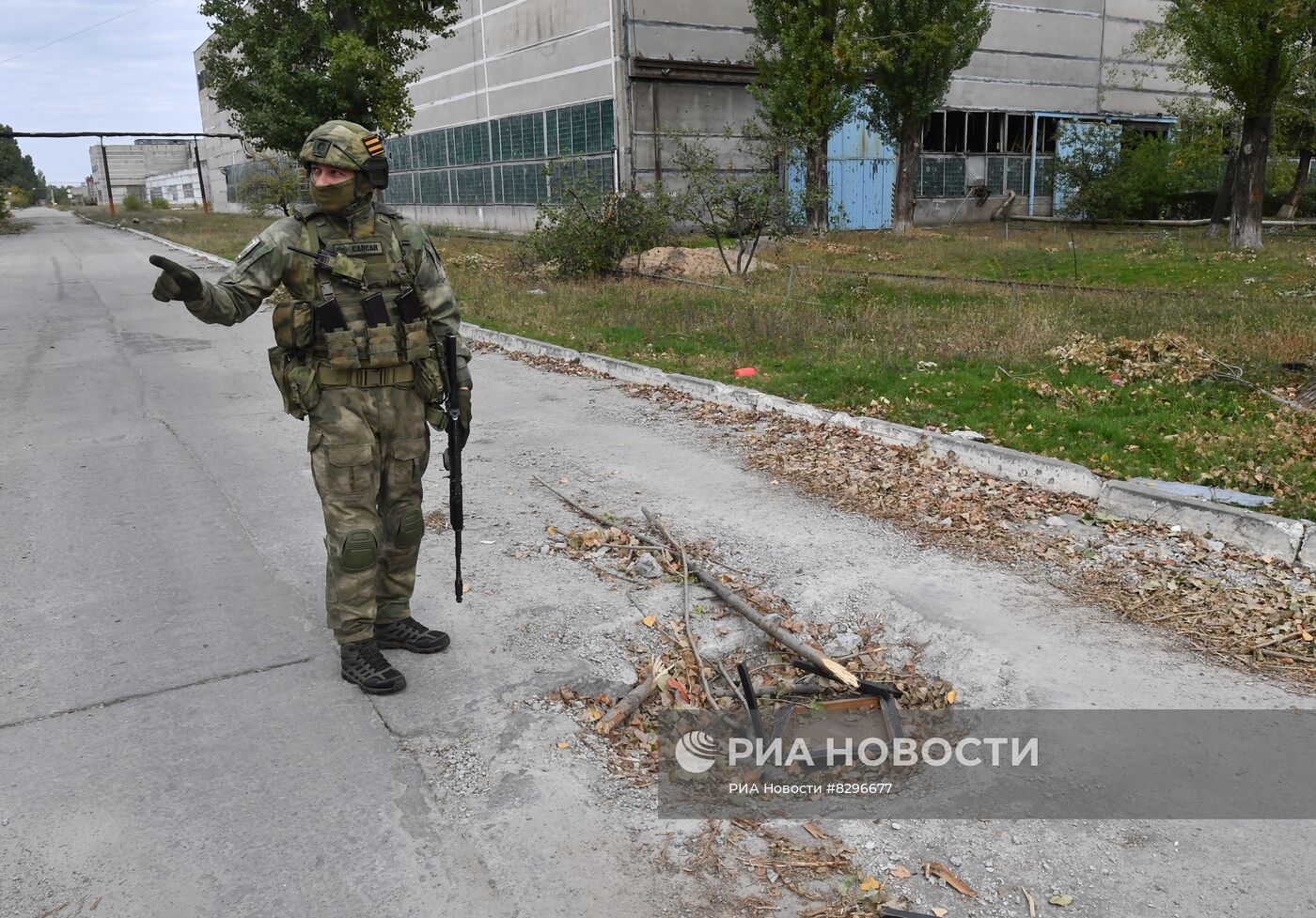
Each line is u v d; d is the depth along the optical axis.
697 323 12.26
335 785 3.18
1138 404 7.49
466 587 4.72
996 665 3.93
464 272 19.09
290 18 25.28
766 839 2.94
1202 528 5.14
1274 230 27.00
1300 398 7.45
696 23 27.83
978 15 27.19
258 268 3.40
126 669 3.93
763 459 6.81
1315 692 3.69
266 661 3.99
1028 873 2.78
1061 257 20.08
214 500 6.04
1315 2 18.23
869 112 30.53
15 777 3.21
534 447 7.26
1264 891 2.69
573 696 3.73
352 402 3.58
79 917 2.61
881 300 13.43
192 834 2.94
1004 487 6.04
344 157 3.39
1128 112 39.06
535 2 29.92
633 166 27.62
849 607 4.50
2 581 4.81
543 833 2.95
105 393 9.26
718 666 3.99
